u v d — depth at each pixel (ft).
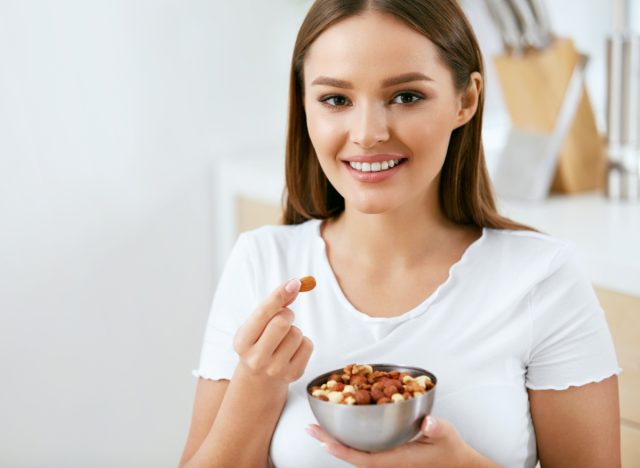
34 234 6.65
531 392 4.02
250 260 4.26
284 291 3.60
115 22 6.73
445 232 4.16
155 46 6.91
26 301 6.68
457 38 3.82
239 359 4.09
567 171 6.31
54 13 6.51
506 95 6.33
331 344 4.00
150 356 7.27
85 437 7.07
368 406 3.36
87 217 6.83
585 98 6.29
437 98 3.76
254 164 7.02
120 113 6.85
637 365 5.10
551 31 6.20
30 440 6.83
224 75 7.25
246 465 3.92
